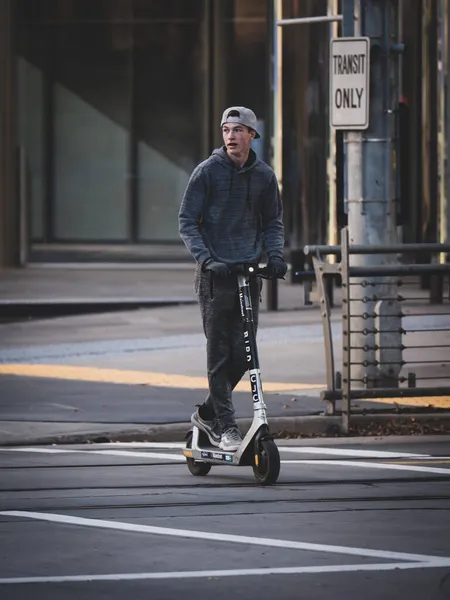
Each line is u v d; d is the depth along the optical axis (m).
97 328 55.03
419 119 64.69
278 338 51.28
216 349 27.92
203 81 82.69
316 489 26.92
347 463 29.97
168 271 80.00
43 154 83.56
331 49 38.41
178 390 39.75
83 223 84.00
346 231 34.53
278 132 64.06
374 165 39.03
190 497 26.11
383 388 35.44
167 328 54.84
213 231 27.77
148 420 35.00
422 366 43.09
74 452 31.67
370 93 38.91
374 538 22.75
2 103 79.69
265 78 82.00
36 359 46.56
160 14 82.56
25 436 33.12
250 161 27.83
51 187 83.75
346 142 39.19
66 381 41.53
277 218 28.20
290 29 63.47
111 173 83.75
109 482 27.72
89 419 35.19
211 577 20.31
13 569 20.80
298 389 39.66
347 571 20.66
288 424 34.62
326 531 23.23
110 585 19.89
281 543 22.38
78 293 66.44
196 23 82.50
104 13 82.88
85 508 25.09
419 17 65.06
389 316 35.56
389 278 38.34
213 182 27.59
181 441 33.88
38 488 27.06
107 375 42.69
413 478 28.12
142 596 19.31
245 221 27.84
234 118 27.50
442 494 26.41
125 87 83.31
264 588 19.72
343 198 39.53
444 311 57.25
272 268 27.52
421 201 64.62
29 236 82.44
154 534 23.02
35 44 82.94
